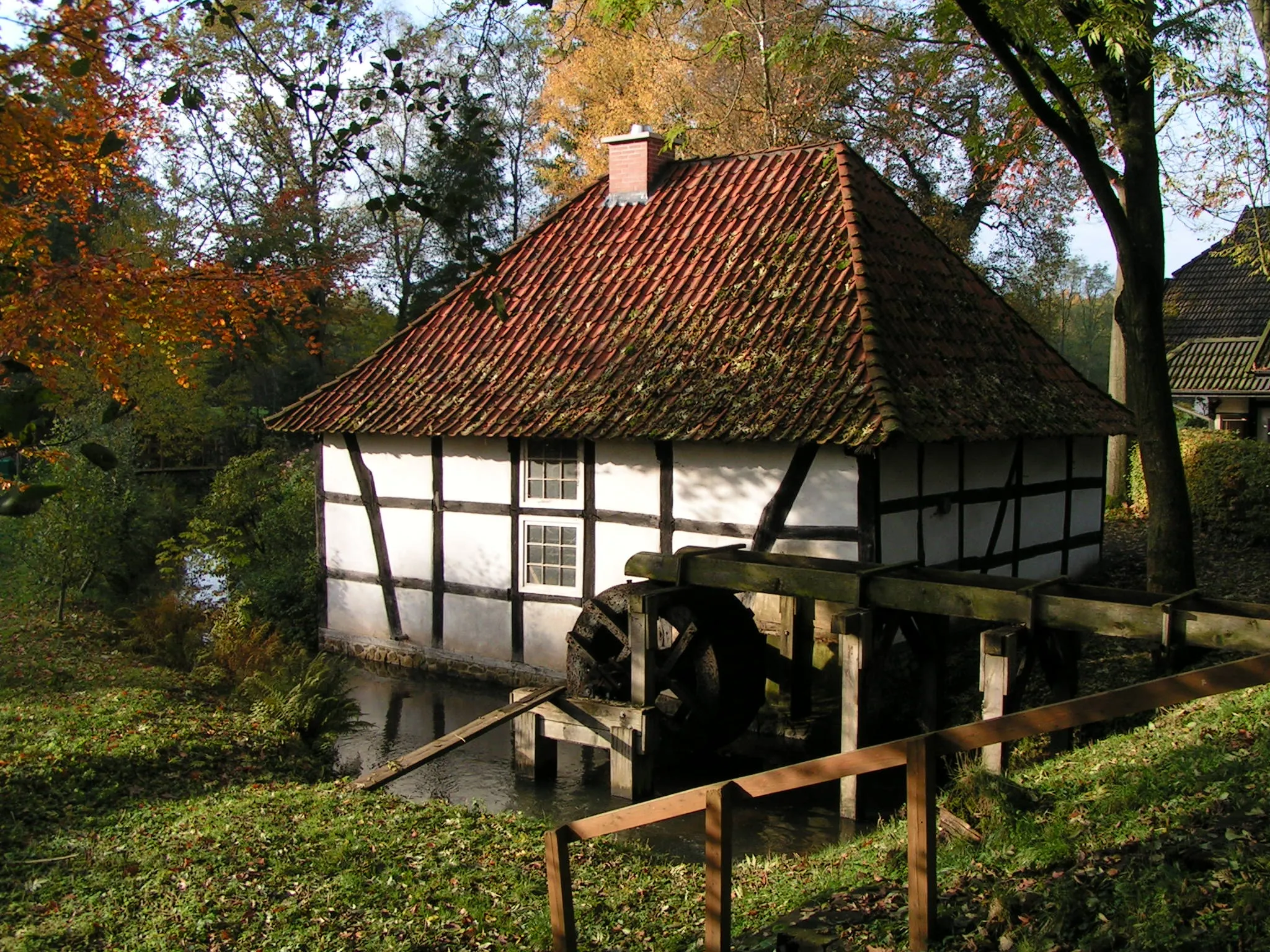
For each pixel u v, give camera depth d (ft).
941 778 30.14
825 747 34.47
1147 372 34.12
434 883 20.31
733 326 39.09
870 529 33.53
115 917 18.42
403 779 32.17
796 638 34.68
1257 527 49.34
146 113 28.09
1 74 17.92
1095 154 31.73
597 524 39.96
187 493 75.10
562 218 49.67
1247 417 70.44
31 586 46.01
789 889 19.44
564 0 49.16
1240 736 19.93
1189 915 13.41
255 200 75.00
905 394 33.60
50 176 26.22
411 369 46.34
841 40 34.32
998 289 82.94
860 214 40.65
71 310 26.23
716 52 35.88
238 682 36.29
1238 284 75.72
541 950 17.48
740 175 46.24
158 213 72.54
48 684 32.73
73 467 43.86
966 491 38.32
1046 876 15.98
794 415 33.94
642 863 22.70
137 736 27.55
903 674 35.32
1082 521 46.14
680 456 37.65
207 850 21.25
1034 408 38.91
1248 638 22.79
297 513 54.03
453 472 43.93
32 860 20.61
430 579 44.96
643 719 30.12
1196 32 31.12
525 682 42.32
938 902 15.81
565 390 40.42
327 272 36.37
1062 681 29.71
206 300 31.37
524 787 31.50
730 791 14.10
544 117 84.33
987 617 26.55
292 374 95.25
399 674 44.75
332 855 21.38
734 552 33.14
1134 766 20.06
